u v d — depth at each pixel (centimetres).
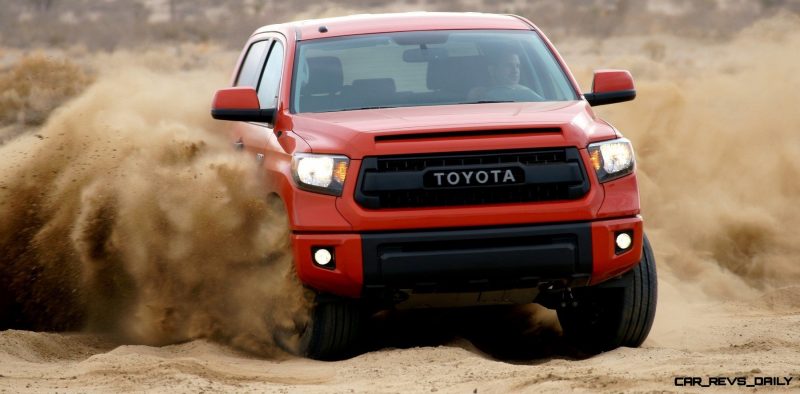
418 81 2136
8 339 2030
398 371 1708
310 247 1814
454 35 2262
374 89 2116
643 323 1948
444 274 1781
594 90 2195
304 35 2270
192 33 17200
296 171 1861
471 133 1828
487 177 1800
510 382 1536
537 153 1823
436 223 1781
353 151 1820
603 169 1847
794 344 1942
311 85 2130
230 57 12800
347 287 1805
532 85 2155
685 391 1424
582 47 13338
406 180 1794
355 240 1786
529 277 1803
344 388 1594
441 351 1812
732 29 14800
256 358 1970
